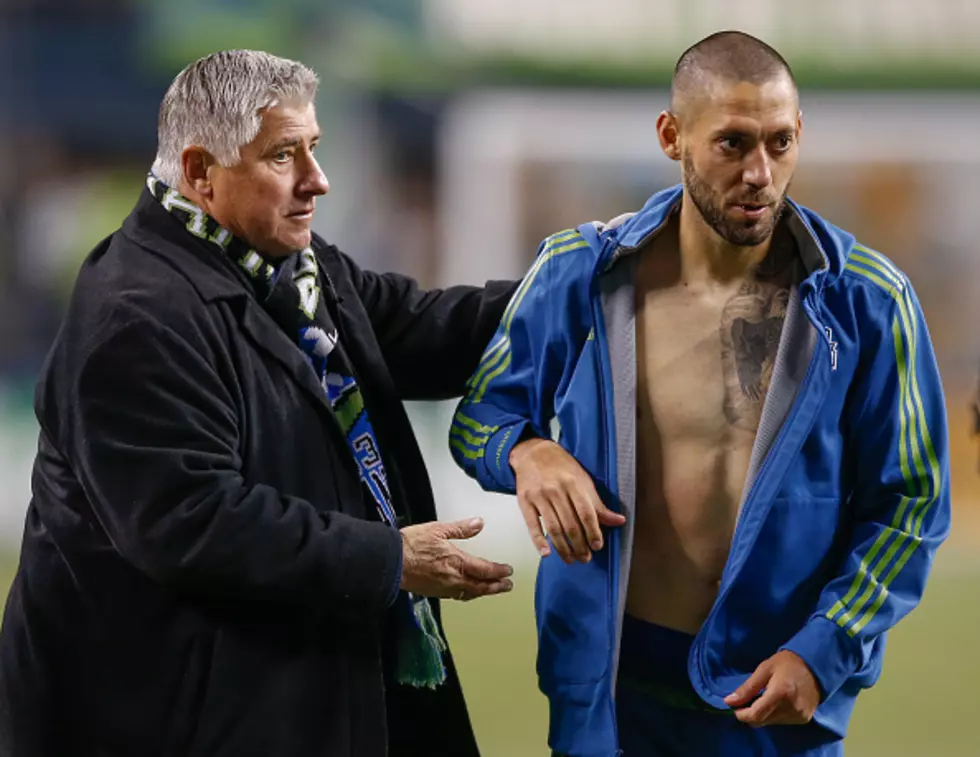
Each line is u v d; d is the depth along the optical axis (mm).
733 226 8266
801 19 40844
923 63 39281
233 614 8523
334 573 8281
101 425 8250
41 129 52219
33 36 51938
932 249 40344
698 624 8945
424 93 43000
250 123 8594
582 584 8891
